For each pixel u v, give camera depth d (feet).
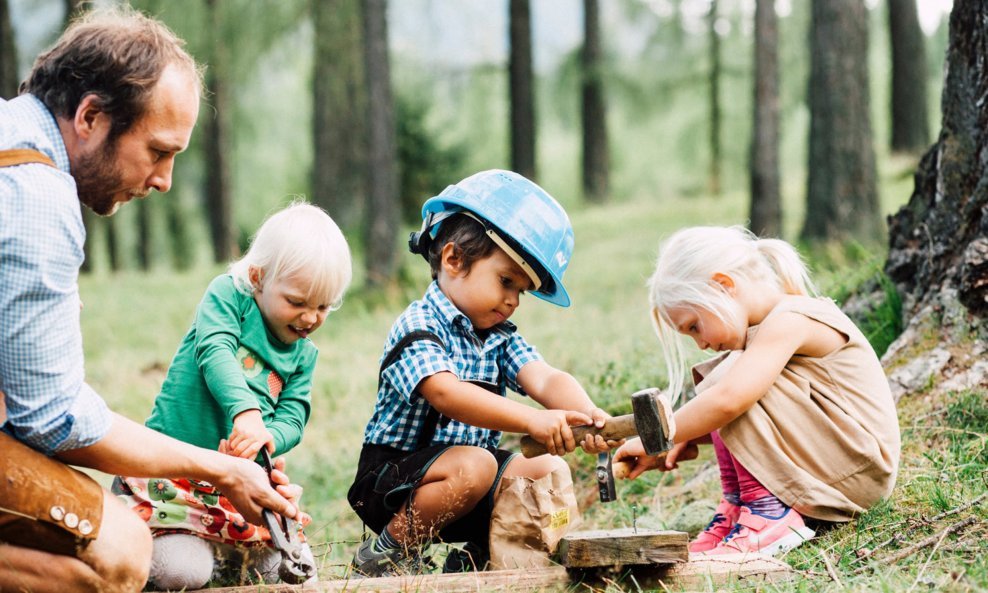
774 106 46.01
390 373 10.68
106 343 38.42
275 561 10.32
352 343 32.19
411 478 10.63
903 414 13.02
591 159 81.05
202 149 78.33
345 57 59.11
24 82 8.43
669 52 83.05
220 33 51.93
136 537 8.21
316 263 10.13
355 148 61.31
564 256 10.84
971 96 13.47
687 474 14.74
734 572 9.28
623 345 20.74
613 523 13.53
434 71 71.77
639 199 102.63
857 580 8.74
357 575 10.79
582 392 10.91
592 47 80.12
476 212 10.70
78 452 8.15
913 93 65.77
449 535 11.35
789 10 82.23
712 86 84.89
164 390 10.33
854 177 40.52
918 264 14.62
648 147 109.91
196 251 113.29
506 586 9.13
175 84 8.34
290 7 54.95
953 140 13.78
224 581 10.20
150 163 8.46
